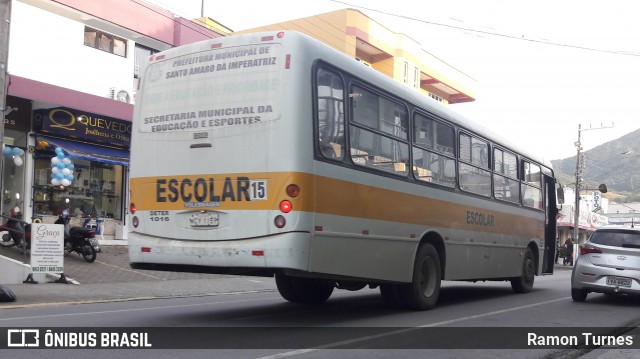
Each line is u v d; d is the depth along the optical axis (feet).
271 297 41.39
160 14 71.67
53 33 62.03
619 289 37.70
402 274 30.01
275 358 20.26
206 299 39.99
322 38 101.35
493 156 40.52
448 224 34.30
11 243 55.72
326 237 24.64
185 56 26.76
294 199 23.47
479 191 38.22
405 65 112.68
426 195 32.09
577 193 122.72
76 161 65.72
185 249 25.30
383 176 28.48
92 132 64.54
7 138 58.80
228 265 24.30
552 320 30.78
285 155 23.73
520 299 41.27
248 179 24.31
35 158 60.90
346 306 35.19
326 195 24.71
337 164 25.44
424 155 32.24
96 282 47.16
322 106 24.95
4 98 40.34
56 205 63.36
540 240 48.73
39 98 56.80
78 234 55.31
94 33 66.80
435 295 33.17
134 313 31.45
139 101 27.76
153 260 26.14
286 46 24.44
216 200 24.95
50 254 45.29
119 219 69.87
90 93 65.31
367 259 27.17
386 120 29.19
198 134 25.71
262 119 24.34
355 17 100.32
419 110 32.12
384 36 108.17
